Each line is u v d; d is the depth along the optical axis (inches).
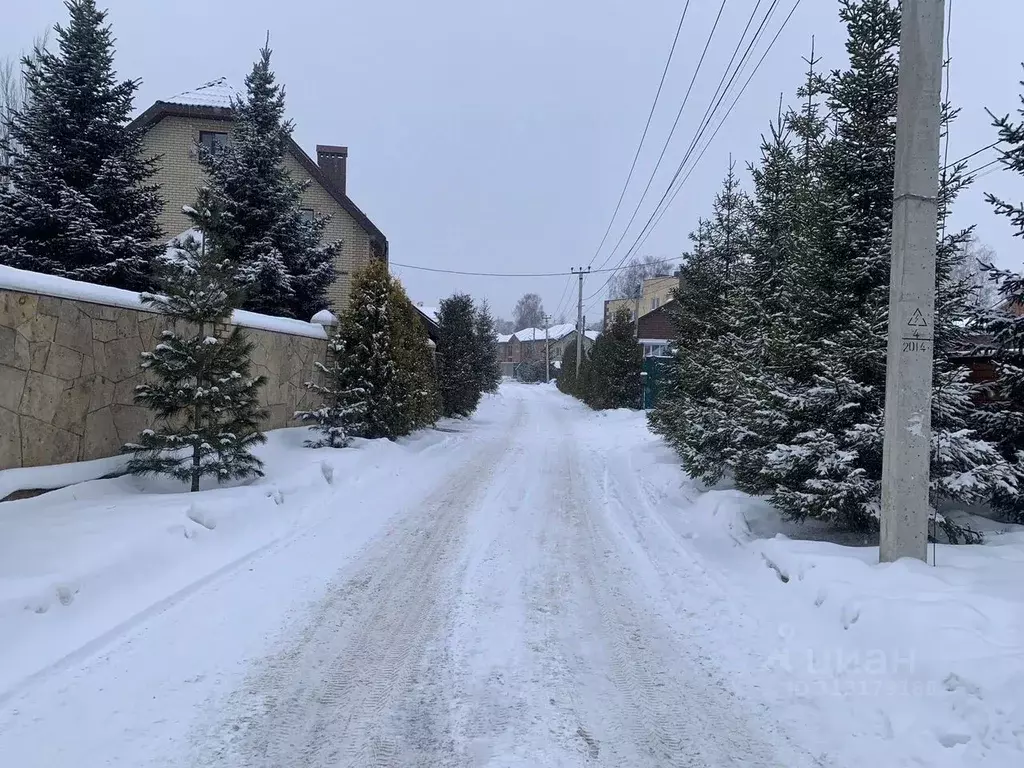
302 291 617.3
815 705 151.0
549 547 285.7
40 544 209.0
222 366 302.7
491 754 131.2
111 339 296.2
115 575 205.3
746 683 163.3
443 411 906.7
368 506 350.9
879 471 265.6
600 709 150.4
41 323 256.5
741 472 345.7
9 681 151.3
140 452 290.0
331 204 791.1
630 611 212.7
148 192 514.3
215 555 248.1
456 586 233.8
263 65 585.9
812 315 285.0
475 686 160.4
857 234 278.1
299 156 771.4
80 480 271.9
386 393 516.7
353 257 792.3
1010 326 270.2
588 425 901.2
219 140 761.6
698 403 462.0
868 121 279.0
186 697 150.9
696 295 521.0
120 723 138.7
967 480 232.4
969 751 125.6
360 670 167.9
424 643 185.2
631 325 1110.4
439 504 367.2
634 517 344.5
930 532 259.6
